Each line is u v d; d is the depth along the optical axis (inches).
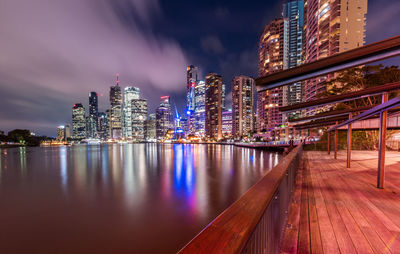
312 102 202.5
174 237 471.5
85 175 1256.2
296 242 99.0
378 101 939.3
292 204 152.6
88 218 585.9
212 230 27.6
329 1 2893.7
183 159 2174.0
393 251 92.5
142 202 721.0
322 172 285.3
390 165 319.9
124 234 489.7
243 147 4259.4
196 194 813.9
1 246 442.6
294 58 5753.0
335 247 95.3
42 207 684.1
